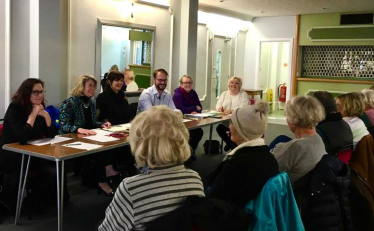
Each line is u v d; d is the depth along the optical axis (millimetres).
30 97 3098
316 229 1863
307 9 7977
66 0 4535
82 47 4816
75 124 3648
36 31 4164
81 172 4273
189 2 6211
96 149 2785
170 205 1334
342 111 2885
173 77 6352
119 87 4160
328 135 2377
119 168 4020
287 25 8969
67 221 3176
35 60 4207
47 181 3168
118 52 5316
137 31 5578
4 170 3131
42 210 3293
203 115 4754
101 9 5016
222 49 8805
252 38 9430
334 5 7426
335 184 1915
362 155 2533
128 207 1335
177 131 1373
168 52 6176
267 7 7820
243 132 1840
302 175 1996
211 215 1349
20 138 2887
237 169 1707
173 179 1370
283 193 1627
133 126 1408
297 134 2174
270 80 10500
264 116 1854
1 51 4180
